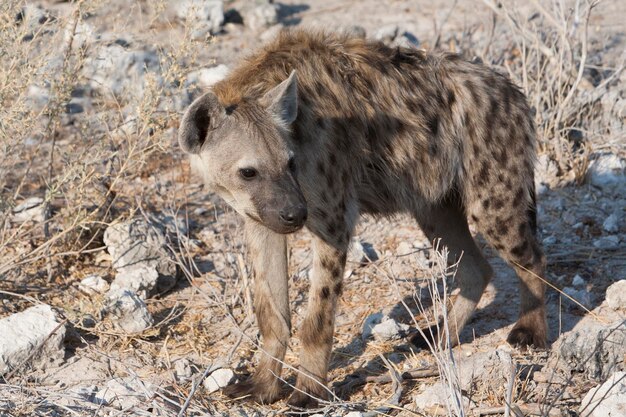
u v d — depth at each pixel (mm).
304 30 5984
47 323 5922
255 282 5656
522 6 11211
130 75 9211
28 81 6539
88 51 8375
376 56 5922
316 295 5520
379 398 5523
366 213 6219
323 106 5566
